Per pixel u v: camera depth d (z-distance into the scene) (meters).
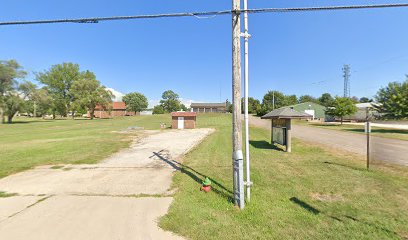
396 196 5.60
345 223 4.30
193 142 17.16
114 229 4.17
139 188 6.45
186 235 3.96
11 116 47.09
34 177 7.69
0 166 9.34
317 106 59.09
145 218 4.57
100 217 4.63
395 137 19.31
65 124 43.78
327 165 8.98
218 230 4.09
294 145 14.89
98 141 17.92
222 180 7.13
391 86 25.48
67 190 6.32
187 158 10.80
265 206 5.09
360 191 5.98
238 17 5.32
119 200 5.54
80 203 5.36
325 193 5.88
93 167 9.17
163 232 4.06
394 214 4.64
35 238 3.90
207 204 5.23
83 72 74.50
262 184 6.60
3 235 3.99
